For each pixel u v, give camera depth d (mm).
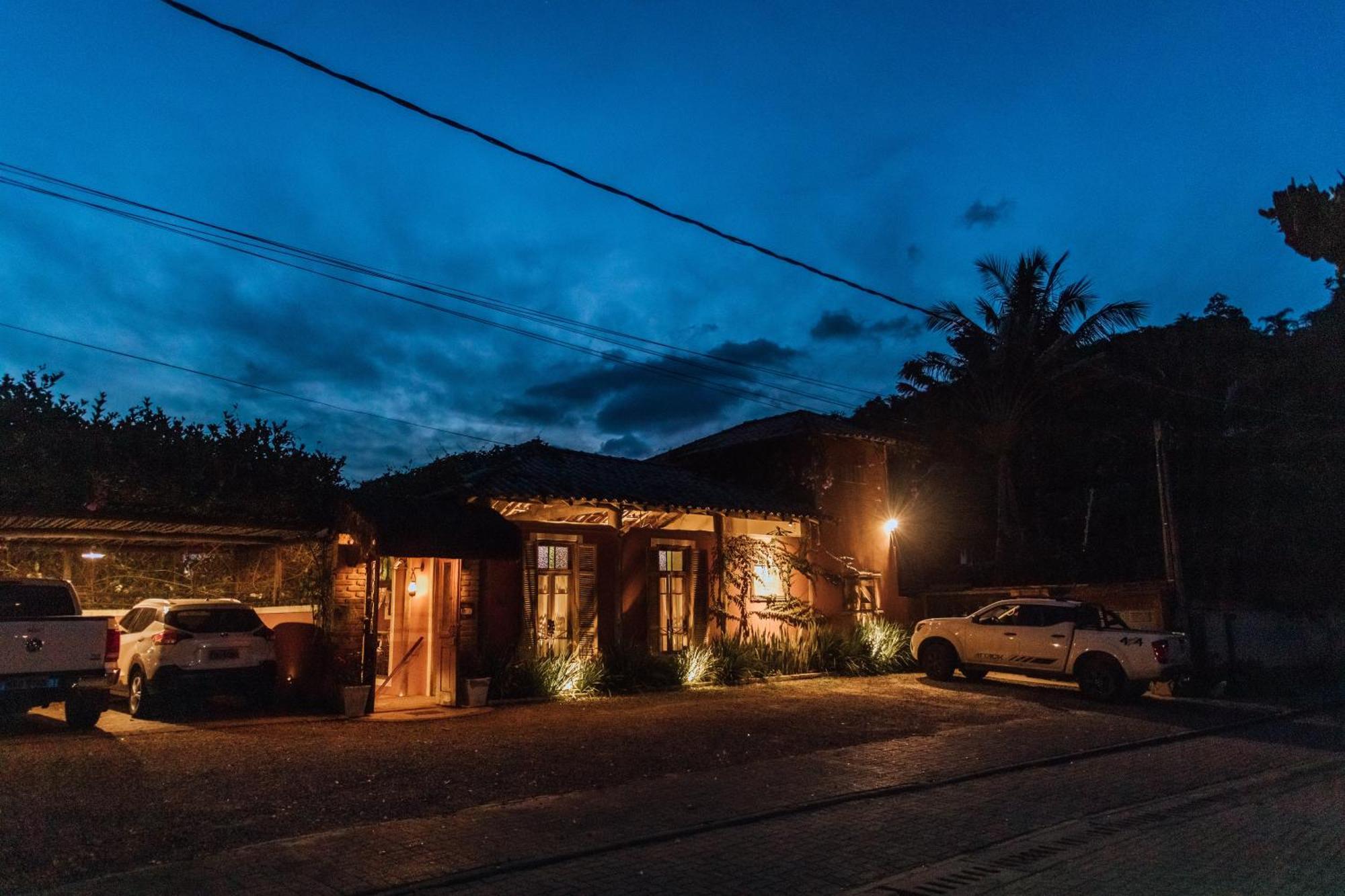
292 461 15391
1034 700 15992
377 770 9180
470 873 6219
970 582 25125
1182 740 12820
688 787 8977
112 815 7273
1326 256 16891
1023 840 7438
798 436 21672
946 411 26844
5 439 12828
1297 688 19078
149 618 12898
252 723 11984
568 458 18609
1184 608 18062
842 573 21266
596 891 6000
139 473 13609
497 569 15000
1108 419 27484
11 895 5598
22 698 10492
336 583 13562
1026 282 25500
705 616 18422
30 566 14945
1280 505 22750
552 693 14500
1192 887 6109
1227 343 26641
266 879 5992
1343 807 8633
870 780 9531
